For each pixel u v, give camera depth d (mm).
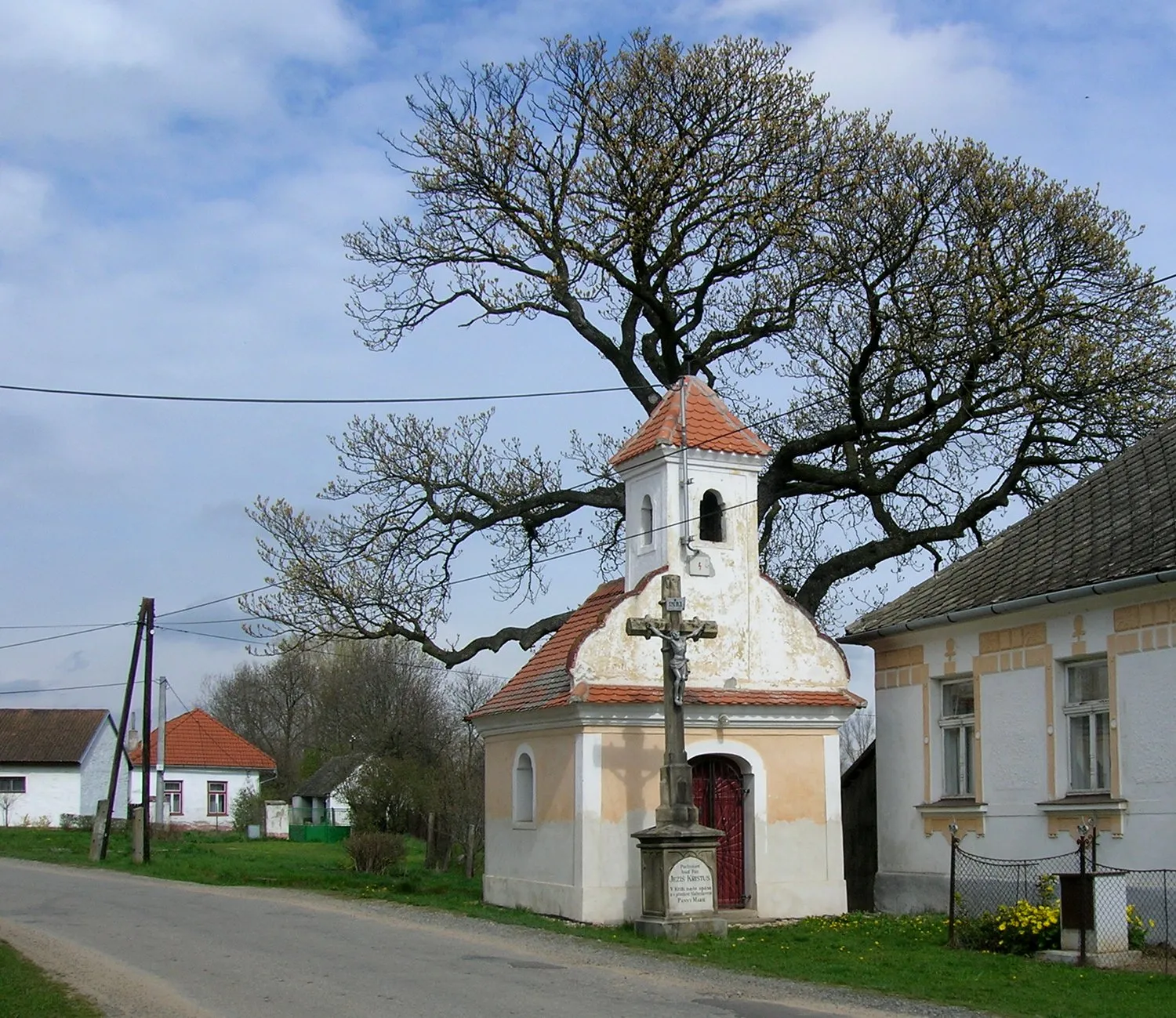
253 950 16828
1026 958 16406
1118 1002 13250
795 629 23062
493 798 24656
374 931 19156
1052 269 28781
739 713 22125
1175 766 17578
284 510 30766
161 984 13984
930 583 23531
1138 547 18844
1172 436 21781
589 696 21094
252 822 64312
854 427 30281
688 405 23234
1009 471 31312
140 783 68500
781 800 22344
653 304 30609
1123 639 18562
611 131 29141
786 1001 13359
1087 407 29219
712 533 23266
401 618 30672
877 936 18984
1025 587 20203
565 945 17797
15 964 15055
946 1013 12719
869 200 28188
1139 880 17844
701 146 29406
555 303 31656
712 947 17875
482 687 60969
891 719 23328
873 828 24391
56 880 30297
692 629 20422
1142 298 29406
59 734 66688
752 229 29547
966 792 21766
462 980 14242
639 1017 12109
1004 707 20688
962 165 28188
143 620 39188
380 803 41750
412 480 31922
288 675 87688
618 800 21266
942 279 27906
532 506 32156
